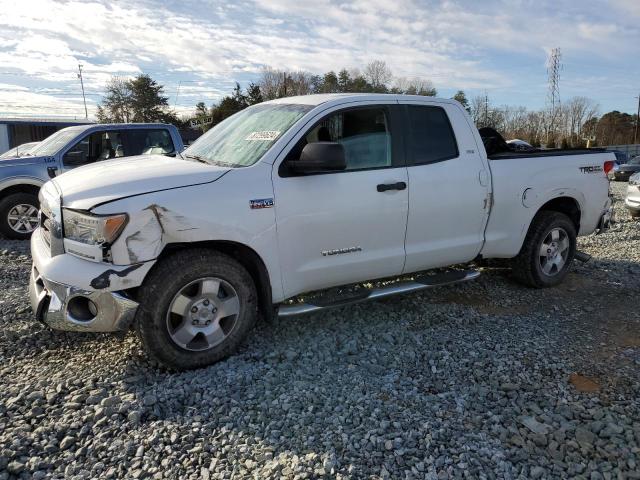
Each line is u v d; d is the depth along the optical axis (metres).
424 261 4.53
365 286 4.88
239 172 3.62
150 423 2.94
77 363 3.61
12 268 6.00
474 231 4.77
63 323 3.32
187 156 4.43
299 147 3.83
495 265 5.62
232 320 3.68
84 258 3.30
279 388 3.34
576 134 77.75
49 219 3.56
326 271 4.01
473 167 4.65
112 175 3.58
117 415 2.97
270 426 2.93
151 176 3.48
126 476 2.52
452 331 4.34
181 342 3.48
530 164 5.09
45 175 8.09
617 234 8.87
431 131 4.49
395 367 3.70
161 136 9.27
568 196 5.43
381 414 3.06
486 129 6.32
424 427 2.93
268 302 3.82
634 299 5.27
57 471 2.54
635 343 4.19
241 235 3.56
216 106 65.38
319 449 2.73
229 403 3.16
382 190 4.11
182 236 3.38
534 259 5.30
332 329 4.30
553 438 2.89
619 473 2.61
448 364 3.75
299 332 4.23
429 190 4.37
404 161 4.29
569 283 5.76
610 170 5.80
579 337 4.30
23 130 33.22
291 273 3.86
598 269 6.33
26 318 4.29
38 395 3.13
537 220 5.30
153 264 3.33
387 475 2.54
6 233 7.94
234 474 2.54
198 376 3.47
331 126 4.02
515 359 3.85
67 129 9.16
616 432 2.93
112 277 3.21
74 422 2.90
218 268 3.52
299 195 3.77
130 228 3.22
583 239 8.37
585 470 2.64
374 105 4.21
